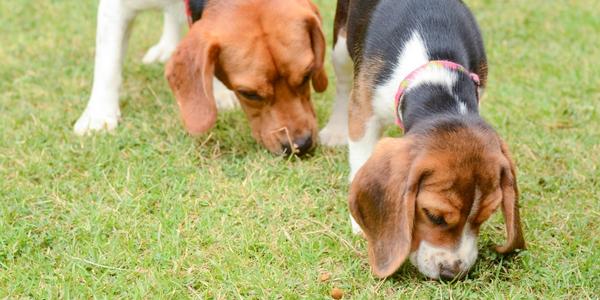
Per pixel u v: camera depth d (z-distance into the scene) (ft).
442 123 5.47
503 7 8.15
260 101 6.40
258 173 6.38
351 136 6.10
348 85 6.61
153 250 5.86
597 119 6.82
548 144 6.56
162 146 6.57
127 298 5.64
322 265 5.80
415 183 5.37
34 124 6.74
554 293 5.63
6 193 6.23
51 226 6.02
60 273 5.76
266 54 6.26
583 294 5.63
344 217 6.07
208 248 5.90
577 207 6.10
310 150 6.50
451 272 5.50
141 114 6.85
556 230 5.95
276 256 5.82
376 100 5.96
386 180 5.42
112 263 5.81
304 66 6.30
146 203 6.15
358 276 5.72
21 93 7.07
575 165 6.40
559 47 7.58
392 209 5.41
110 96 6.78
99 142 6.58
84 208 6.13
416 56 5.85
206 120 6.30
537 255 5.80
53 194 6.22
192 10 6.50
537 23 7.93
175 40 7.44
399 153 5.42
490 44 7.66
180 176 6.36
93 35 7.82
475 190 5.38
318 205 6.15
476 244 5.60
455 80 5.69
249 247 5.89
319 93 6.85
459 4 6.09
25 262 5.83
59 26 7.91
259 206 6.13
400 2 6.07
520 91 7.07
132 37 7.80
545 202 6.15
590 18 7.91
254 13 6.29
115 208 6.13
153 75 7.30
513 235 5.53
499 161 5.41
